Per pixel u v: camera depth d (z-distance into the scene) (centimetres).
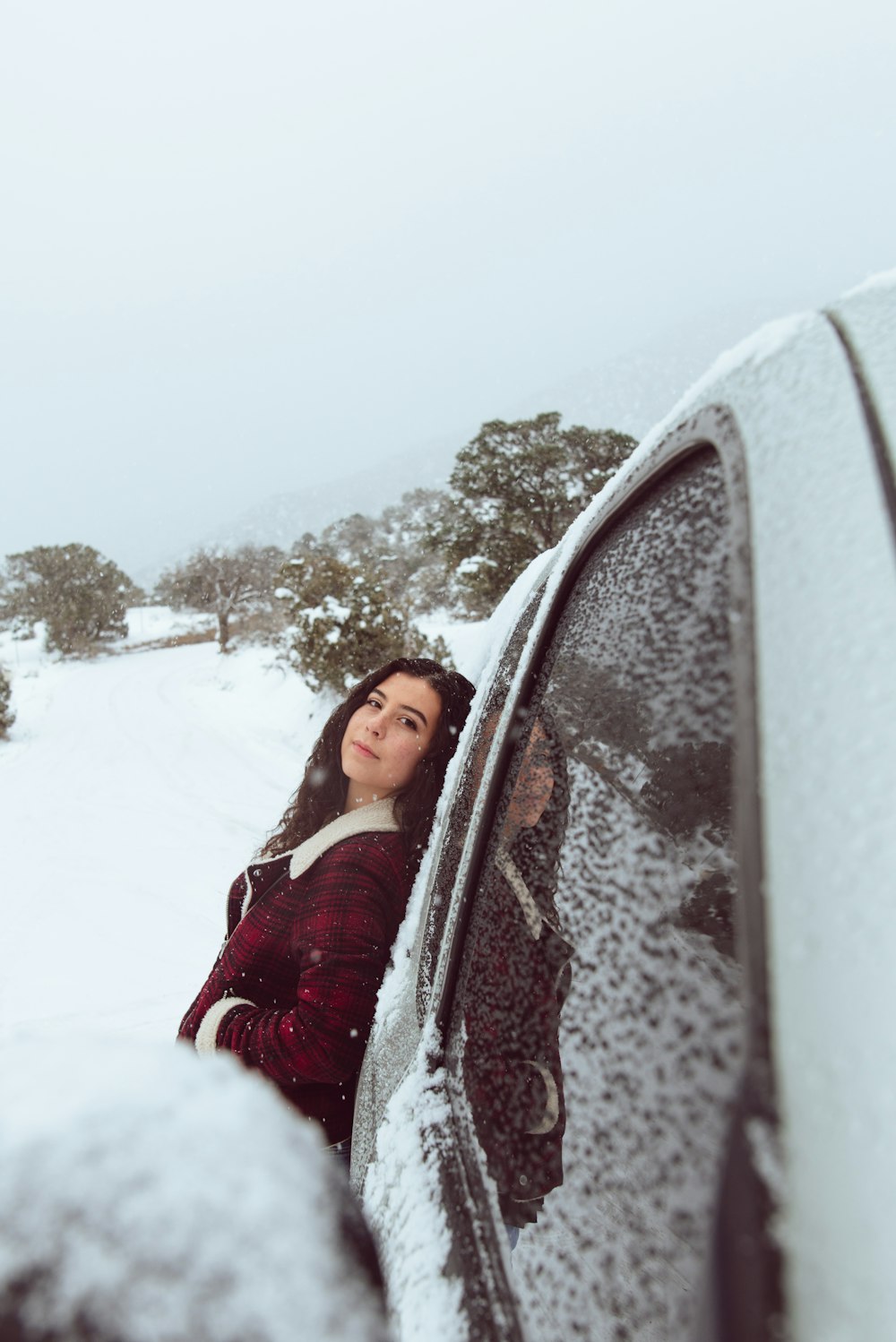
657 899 56
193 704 1908
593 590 83
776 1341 26
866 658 40
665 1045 50
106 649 4125
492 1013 80
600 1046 57
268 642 2869
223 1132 21
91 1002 425
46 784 1102
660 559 68
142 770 1172
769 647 44
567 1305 52
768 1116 31
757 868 38
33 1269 18
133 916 564
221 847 763
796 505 48
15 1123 20
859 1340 26
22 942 515
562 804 76
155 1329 18
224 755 1284
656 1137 48
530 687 93
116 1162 20
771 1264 27
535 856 79
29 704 2181
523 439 2119
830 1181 29
